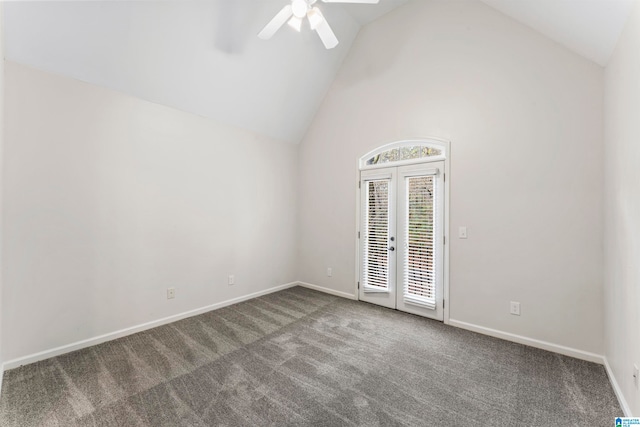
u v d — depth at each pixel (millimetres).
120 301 2768
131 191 2830
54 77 2350
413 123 3361
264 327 3021
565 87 2453
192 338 2756
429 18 3232
